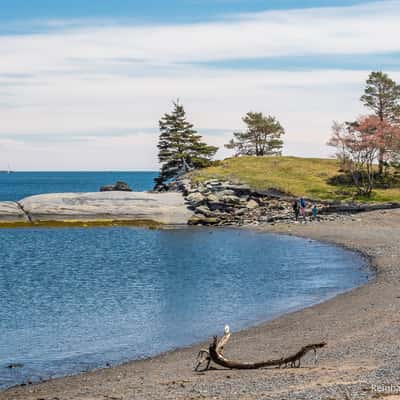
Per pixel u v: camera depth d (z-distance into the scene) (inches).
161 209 3752.5
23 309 1381.6
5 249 2765.7
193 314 1278.3
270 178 4207.7
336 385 657.0
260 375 752.3
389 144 4224.9
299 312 1252.5
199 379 762.2
